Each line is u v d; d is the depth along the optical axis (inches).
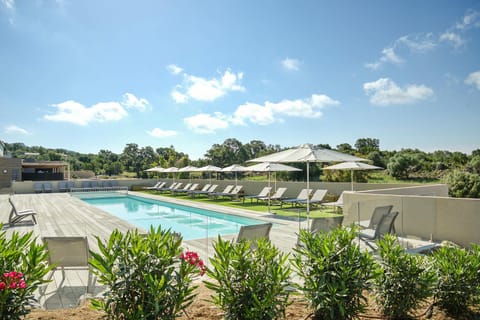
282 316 105.1
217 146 1382.9
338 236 108.8
